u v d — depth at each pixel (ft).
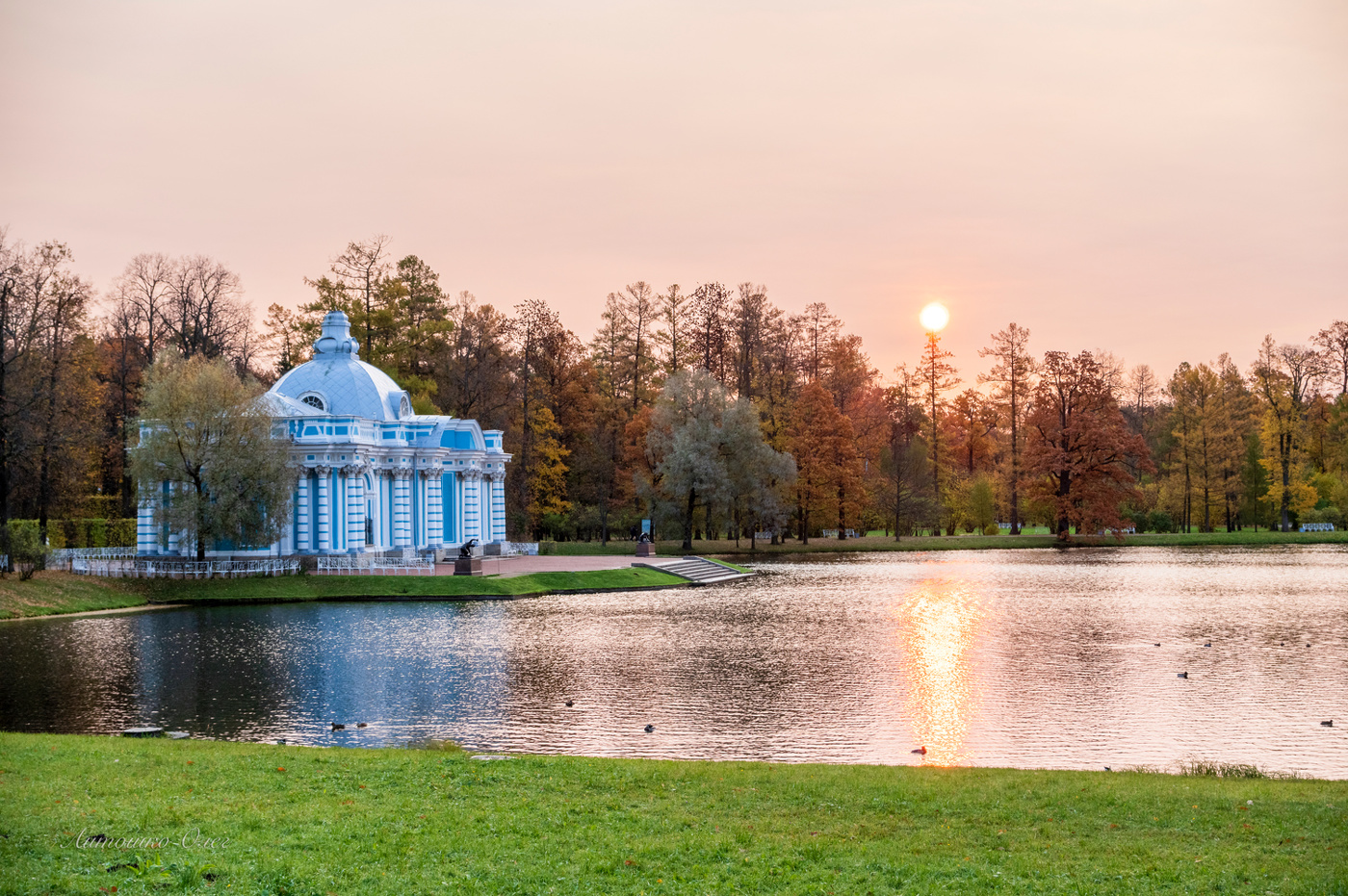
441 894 50.47
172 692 117.60
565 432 370.12
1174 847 57.47
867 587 233.96
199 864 52.54
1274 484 392.27
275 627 169.68
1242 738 95.66
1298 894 50.62
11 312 230.68
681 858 55.52
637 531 370.32
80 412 258.98
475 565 234.38
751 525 345.92
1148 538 381.40
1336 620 173.78
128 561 220.43
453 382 355.77
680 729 99.40
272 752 81.00
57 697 115.03
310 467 253.03
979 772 75.46
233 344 327.88
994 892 51.19
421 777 71.61
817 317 410.93
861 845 57.77
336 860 54.19
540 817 62.34
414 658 138.51
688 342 398.01
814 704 110.52
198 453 220.84
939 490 428.15
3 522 219.41
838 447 369.09
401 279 361.71
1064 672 128.36
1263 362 398.42
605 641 153.07
